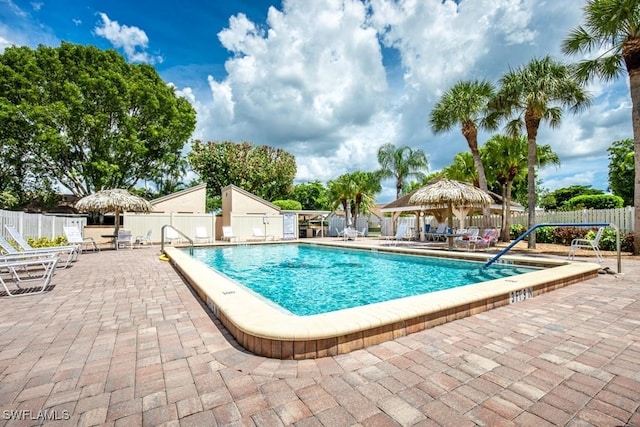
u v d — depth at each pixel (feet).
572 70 37.78
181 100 83.71
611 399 6.79
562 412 6.34
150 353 9.25
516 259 28.32
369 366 8.42
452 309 12.17
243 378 7.80
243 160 109.50
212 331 11.07
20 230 35.35
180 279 21.39
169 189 86.89
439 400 6.79
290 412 6.41
